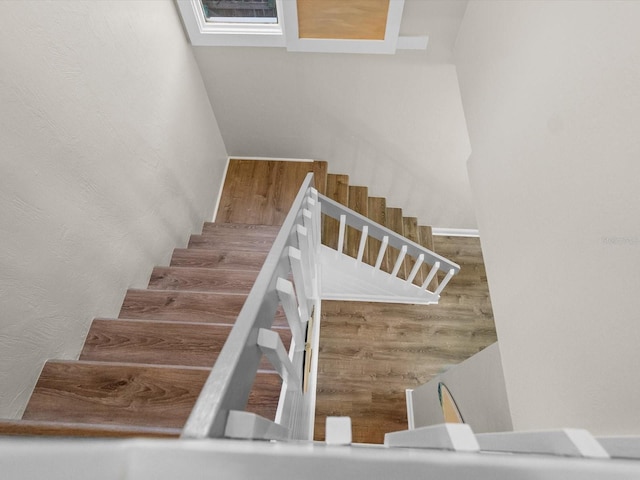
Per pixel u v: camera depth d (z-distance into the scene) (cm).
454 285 417
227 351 61
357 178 417
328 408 334
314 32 281
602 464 40
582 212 119
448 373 259
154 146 236
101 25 174
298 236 141
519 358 159
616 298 104
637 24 99
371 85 320
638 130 97
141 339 176
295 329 120
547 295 139
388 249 368
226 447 38
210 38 286
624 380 100
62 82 148
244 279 241
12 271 128
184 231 298
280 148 397
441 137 356
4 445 32
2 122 121
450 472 39
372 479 38
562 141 132
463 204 426
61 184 150
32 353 142
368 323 382
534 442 55
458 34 275
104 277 187
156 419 141
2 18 120
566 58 132
